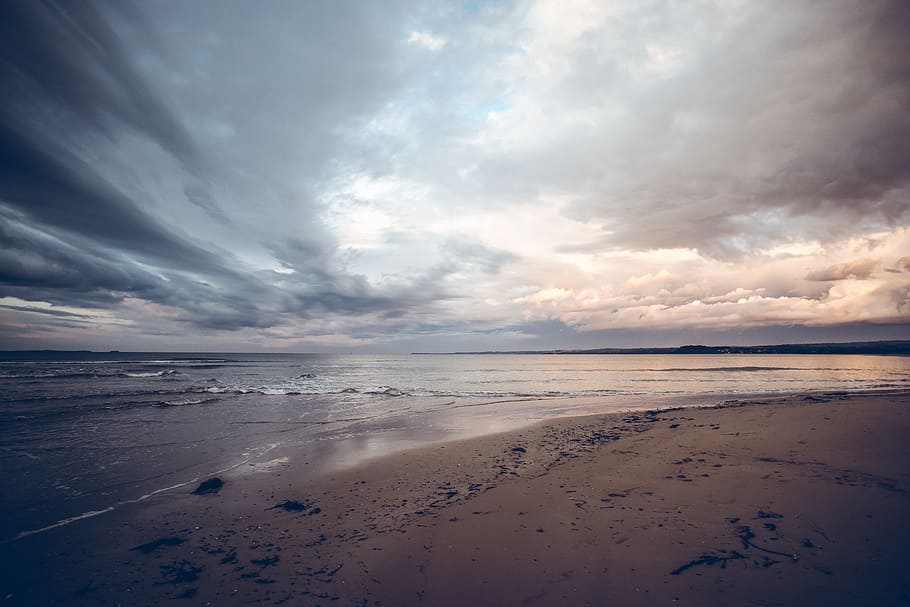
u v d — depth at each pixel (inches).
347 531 210.7
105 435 469.1
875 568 148.3
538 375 1908.2
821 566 151.3
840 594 133.9
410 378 1617.9
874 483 239.3
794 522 189.6
